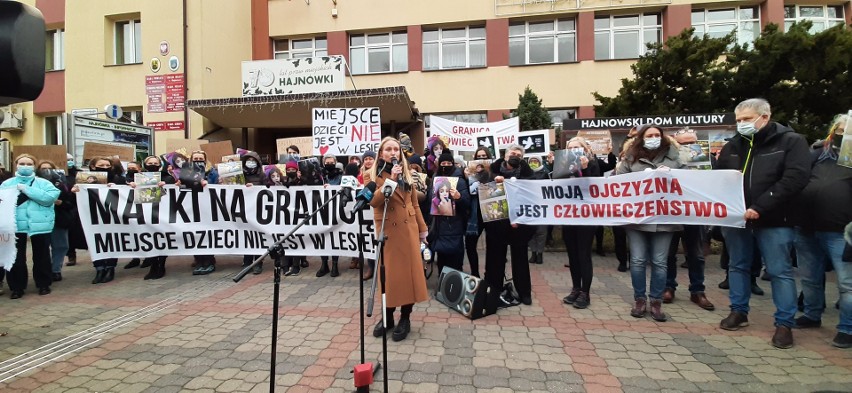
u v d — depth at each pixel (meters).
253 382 2.79
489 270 4.55
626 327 3.74
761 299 4.57
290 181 5.92
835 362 3.01
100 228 5.46
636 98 8.72
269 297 4.71
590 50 13.57
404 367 2.96
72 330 3.79
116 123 9.77
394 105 11.09
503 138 8.30
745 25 13.30
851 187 3.24
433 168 6.21
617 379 2.78
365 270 6.04
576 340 3.45
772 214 3.30
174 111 12.04
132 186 5.59
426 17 14.44
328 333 3.62
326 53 15.44
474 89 14.11
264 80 11.39
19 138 13.59
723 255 5.81
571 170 4.32
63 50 13.66
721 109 8.54
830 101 7.92
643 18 13.67
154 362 3.11
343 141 6.63
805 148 3.21
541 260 6.49
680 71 8.33
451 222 4.53
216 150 8.76
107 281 5.57
